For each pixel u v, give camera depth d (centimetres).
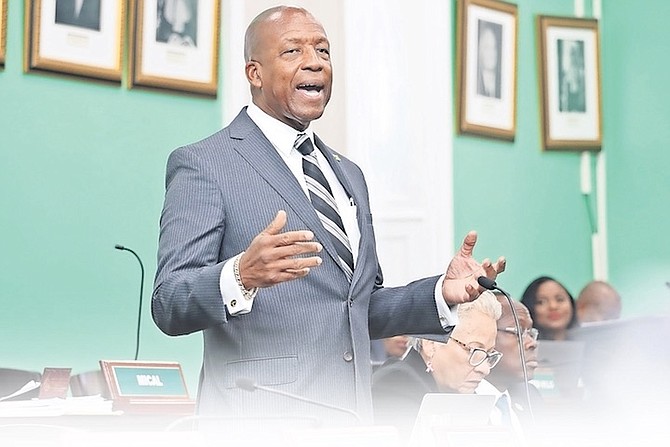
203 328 338
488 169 995
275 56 379
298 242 321
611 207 1081
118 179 745
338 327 362
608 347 602
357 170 408
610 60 1085
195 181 365
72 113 723
